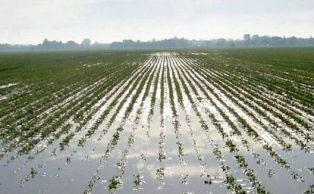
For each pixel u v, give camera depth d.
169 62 85.00
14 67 74.94
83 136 22.25
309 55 104.62
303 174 15.94
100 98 34.78
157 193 14.30
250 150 19.05
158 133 22.52
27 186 15.31
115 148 19.89
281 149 19.14
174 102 31.94
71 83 46.31
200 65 73.19
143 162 17.69
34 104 32.81
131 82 46.12
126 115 27.30
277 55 107.56
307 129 22.62
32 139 22.02
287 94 34.81
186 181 15.34
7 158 18.84
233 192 14.23
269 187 14.67
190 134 22.14
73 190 14.80
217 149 19.27
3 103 33.66
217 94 35.59
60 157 18.73
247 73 54.31
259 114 26.55
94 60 98.00
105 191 14.61
